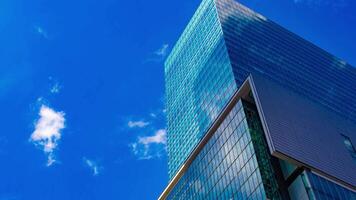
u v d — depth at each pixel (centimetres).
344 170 7750
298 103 8962
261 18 15638
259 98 8056
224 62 12238
